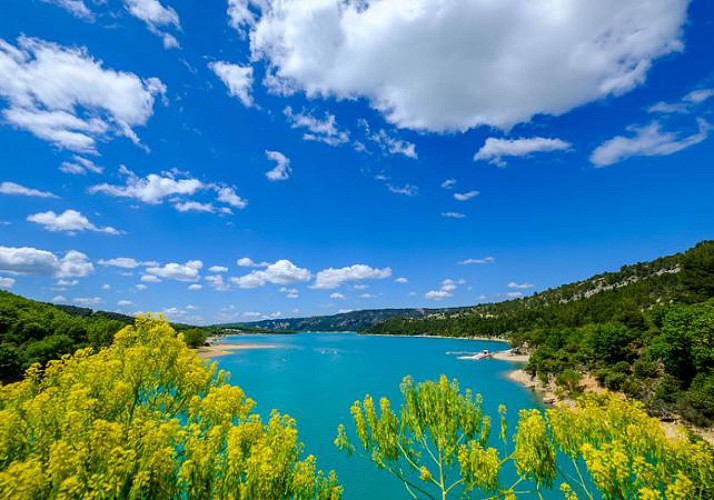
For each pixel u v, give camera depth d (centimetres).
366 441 1395
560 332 13112
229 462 836
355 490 3444
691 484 877
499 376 10725
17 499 603
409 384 1486
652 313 10188
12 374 7106
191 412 1020
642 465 945
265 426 1093
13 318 8962
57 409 874
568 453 1230
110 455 724
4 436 775
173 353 1115
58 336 8431
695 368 5872
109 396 950
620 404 1164
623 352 8044
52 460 666
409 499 3222
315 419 6162
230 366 13575
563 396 7375
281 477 959
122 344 1131
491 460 1141
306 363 14550
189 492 802
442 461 1391
